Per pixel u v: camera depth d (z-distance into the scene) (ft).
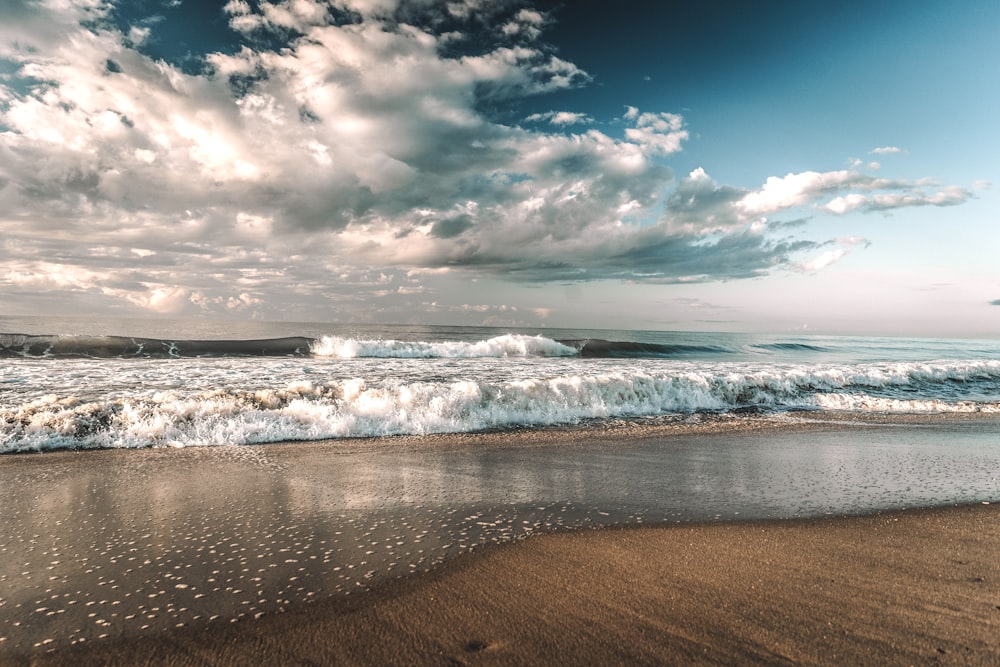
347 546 11.80
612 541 12.16
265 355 63.67
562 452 22.48
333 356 65.31
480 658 7.47
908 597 9.39
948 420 32.73
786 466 20.17
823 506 15.01
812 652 7.59
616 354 90.74
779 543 12.09
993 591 9.69
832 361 77.25
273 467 19.07
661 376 38.55
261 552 11.46
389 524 13.28
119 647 7.89
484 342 75.97
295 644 7.91
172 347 62.90
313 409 27.22
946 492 16.60
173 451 21.44
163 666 7.44
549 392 32.60
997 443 25.57
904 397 41.57
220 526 13.08
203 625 8.48
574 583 9.95
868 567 10.72
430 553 11.41
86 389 31.71
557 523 13.43
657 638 7.98
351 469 18.93
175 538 12.26
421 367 50.08
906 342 185.16
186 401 26.14
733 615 8.69
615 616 8.66
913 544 12.07
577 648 7.72
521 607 9.00
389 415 27.50
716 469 19.60
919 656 7.50
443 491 16.25
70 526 13.02
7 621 8.60
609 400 33.88
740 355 95.61
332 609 8.96
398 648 7.75
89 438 22.38
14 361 47.37
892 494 16.30
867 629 8.25
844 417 33.22
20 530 12.72
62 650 7.81
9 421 22.86
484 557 11.18
